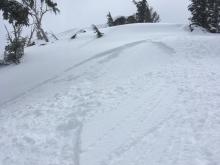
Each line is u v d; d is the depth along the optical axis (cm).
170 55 1889
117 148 1027
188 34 2869
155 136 1041
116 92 1475
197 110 1152
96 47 2384
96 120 1250
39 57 2447
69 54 2322
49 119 1342
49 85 1775
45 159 1053
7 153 1130
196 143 955
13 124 1359
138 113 1227
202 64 1681
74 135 1173
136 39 2512
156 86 1447
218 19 3312
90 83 1664
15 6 1764
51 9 3584
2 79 2088
